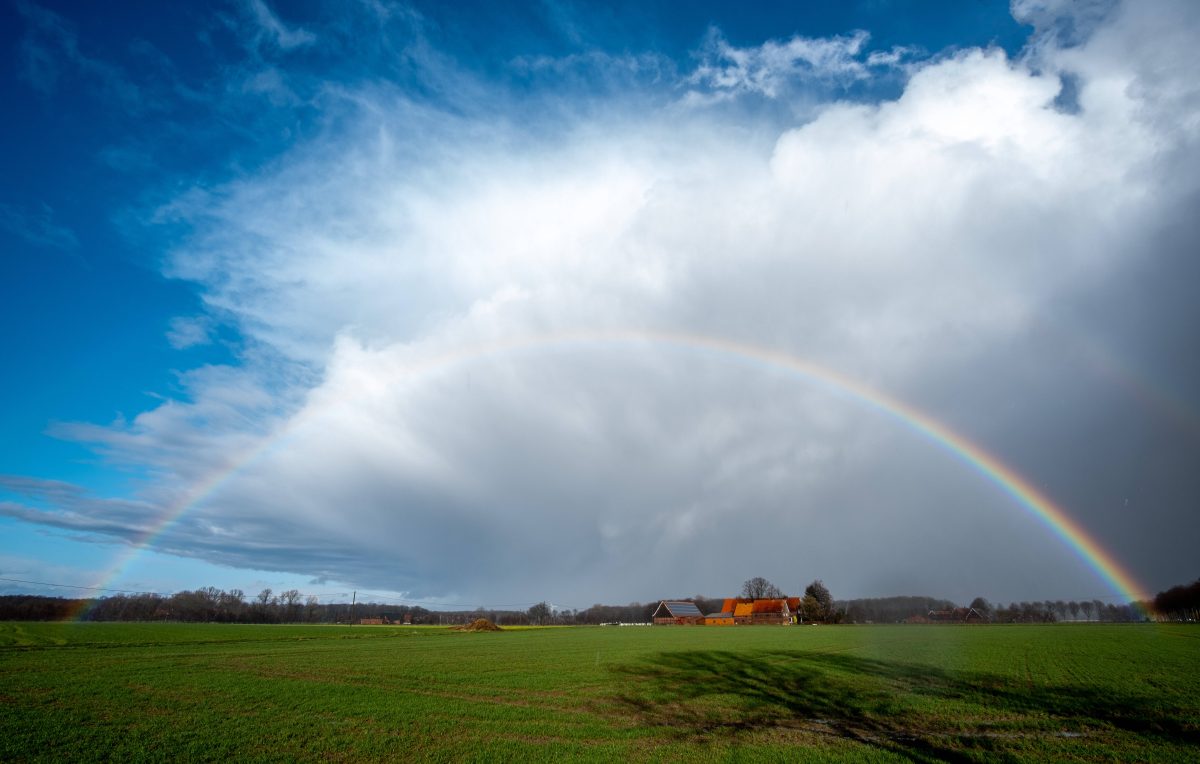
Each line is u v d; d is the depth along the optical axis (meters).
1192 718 25.78
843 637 84.56
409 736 22.95
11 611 151.75
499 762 19.59
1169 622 149.00
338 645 73.81
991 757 19.97
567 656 56.38
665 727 24.45
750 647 65.88
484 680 38.62
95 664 46.44
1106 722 25.03
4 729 23.77
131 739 22.38
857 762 19.42
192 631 104.94
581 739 22.59
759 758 19.94
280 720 25.73
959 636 83.56
